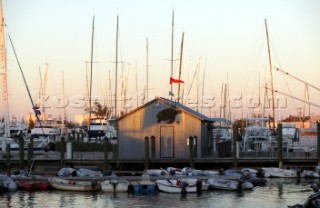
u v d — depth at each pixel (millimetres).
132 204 35531
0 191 40812
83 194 39781
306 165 50625
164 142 51781
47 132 75750
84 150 67312
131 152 52156
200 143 51281
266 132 68562
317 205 28344
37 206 35062
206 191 40969
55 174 48375
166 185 40219
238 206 34781
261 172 48781
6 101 60562
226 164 50219
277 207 34406
